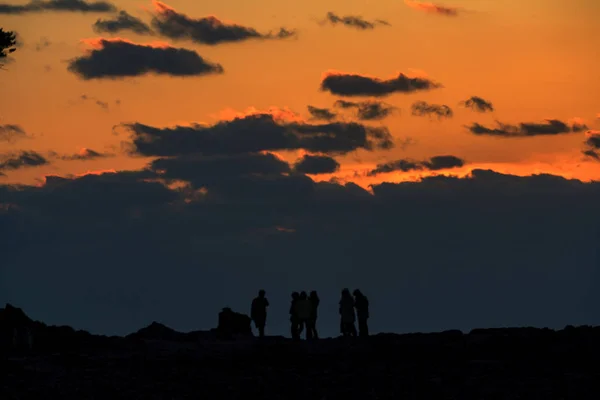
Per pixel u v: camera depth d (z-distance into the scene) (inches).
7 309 5605.3
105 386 4638.3
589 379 4781.0
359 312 6269.7
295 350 5610.2
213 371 5078.7
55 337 5802.2
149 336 6441.9
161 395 4554.6
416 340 5826.8
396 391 4658.0
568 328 5900.6
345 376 4943.4
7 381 4660.4
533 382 4781.0
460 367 5172.2
